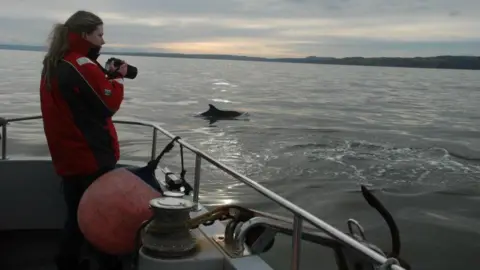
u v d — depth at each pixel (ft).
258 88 284.82
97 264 11.25
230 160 57.98
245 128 93.76
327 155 63.77
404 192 45.85
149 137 70.13
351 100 206.90
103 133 9.70
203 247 8.70
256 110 138.51
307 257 24.76
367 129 101.09
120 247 9.33
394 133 95.40
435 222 36.27
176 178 12.13
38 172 12.83
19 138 68.54
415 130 104.73
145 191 9.55
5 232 12.87
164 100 165.17
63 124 9.46
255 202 38.78
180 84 296.92
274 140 77.15
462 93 315.58
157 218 8.32
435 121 129.70
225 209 8.88
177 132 85.15
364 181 49.65
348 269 9.68
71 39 9.41
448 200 43.50
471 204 42.34
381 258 5.89
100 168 9.70
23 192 12.85
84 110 9.43
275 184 47.09
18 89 177.37
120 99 9.73
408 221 36.32
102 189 9.37
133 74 10.21
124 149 59.82
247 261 8.16
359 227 10.38
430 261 28.32
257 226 8.60
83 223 9.34
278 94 230.89
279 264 23.63
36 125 83.41
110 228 9.16
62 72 9.23
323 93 255.29
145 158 53.83
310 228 9.94
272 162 57.47
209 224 9.11
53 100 9.44
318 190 45.27
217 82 351.67
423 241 31.78
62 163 9.75
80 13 9.51
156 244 8.23
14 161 12.71
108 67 9.87
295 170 53.47
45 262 11.61
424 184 49.42
